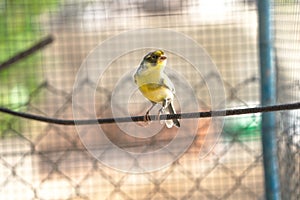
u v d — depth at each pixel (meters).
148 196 2.84
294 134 2.42
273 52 2.47
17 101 3.04
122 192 2.83
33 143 2.86
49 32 3.04
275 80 2.47
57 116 2.89
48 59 3.04
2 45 3.05
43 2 3.06
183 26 2.92
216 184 2.83
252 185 2.81
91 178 2.86
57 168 2.85
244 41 2.91
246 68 2.90
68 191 2.87
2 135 2.89
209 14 2.91
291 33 2.43
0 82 3.05
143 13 2.94
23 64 3.04
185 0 2.91
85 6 3.00
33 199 2.80
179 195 2.83
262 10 2.46
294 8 2.43
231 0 2.90
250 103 2.77
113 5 2.96
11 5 3.06
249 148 2.75
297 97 2.41
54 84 3.04
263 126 2.47
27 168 2.87
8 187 2.86
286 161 2.45
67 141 2.88
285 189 2.45
